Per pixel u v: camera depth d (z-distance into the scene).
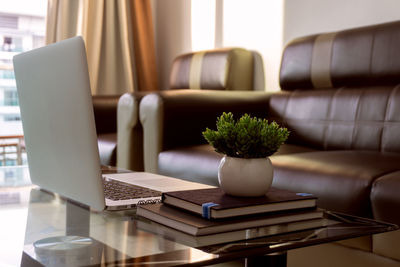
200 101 2.01
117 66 3.43
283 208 0.72
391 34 1.75
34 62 0.86
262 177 0.74
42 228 0.71
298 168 1.33
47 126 0.85
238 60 2.59
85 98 0.72
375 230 0.69
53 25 3.20
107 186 0.97
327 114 1.89
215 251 0.58
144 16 3.45
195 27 3.21
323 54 2.00
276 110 2.14
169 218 0.70
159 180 1.07
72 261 0.56
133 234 0.67
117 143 2.15
